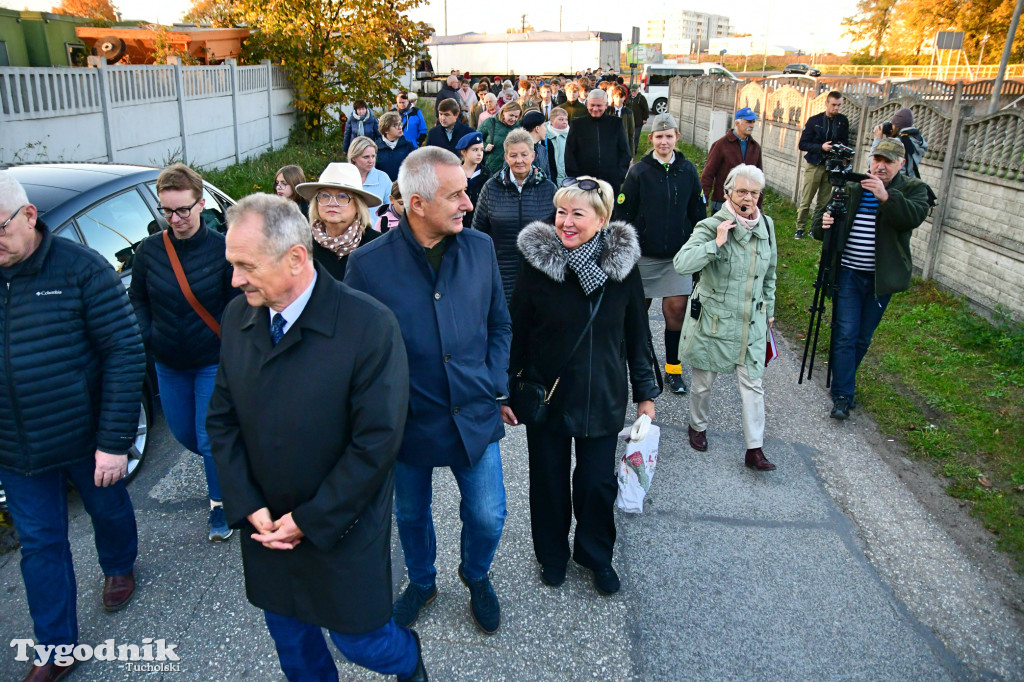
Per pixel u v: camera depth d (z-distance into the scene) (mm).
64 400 2756
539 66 38031
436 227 2609
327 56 17109
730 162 7746
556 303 3049
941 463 4504
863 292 5023
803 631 3143
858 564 3588
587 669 2918
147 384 4352
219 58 15578
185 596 3334
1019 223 6148
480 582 3096
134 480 4324
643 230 5352
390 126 8422
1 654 2988
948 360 5832
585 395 3080
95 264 2799
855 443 4789
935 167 7590
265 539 2105
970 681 2889
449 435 2754
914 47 52188
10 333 2641
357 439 2094
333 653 3016
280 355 2074
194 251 3406
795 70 49188
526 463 4645
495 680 2854
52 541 2809
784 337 6707
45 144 8062
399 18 18391
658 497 4168
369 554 2221
